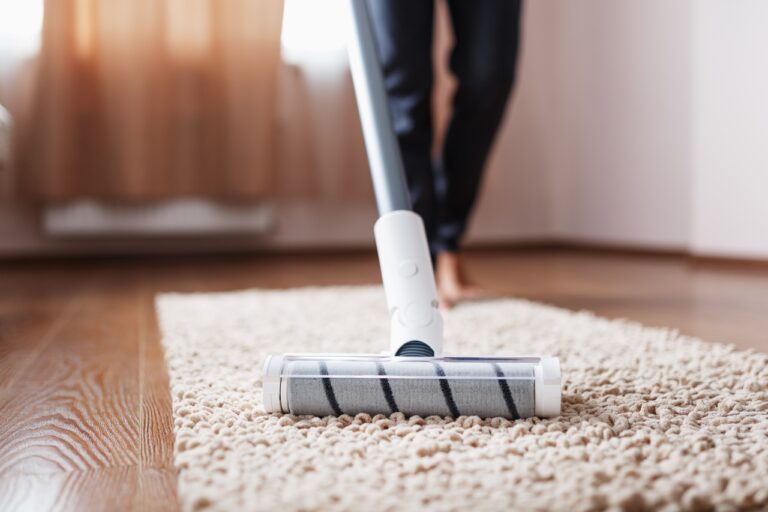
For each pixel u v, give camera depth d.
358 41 0.99
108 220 3.00
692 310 1.66
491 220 3.84
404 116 1.62
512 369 0.76
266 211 3.18
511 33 1.70
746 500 0.56
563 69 3.84
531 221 3.90
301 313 1.60
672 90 3.10
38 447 0.73
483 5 1.67
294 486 0.59
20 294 2.03
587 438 0.70
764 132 2.45
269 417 0.78
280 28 3.05
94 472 0.66
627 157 3.39
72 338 1.36
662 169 3.17
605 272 2.59
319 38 3.18
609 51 3.49
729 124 2.58
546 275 2.50
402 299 0.84
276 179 3.19
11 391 0.97
